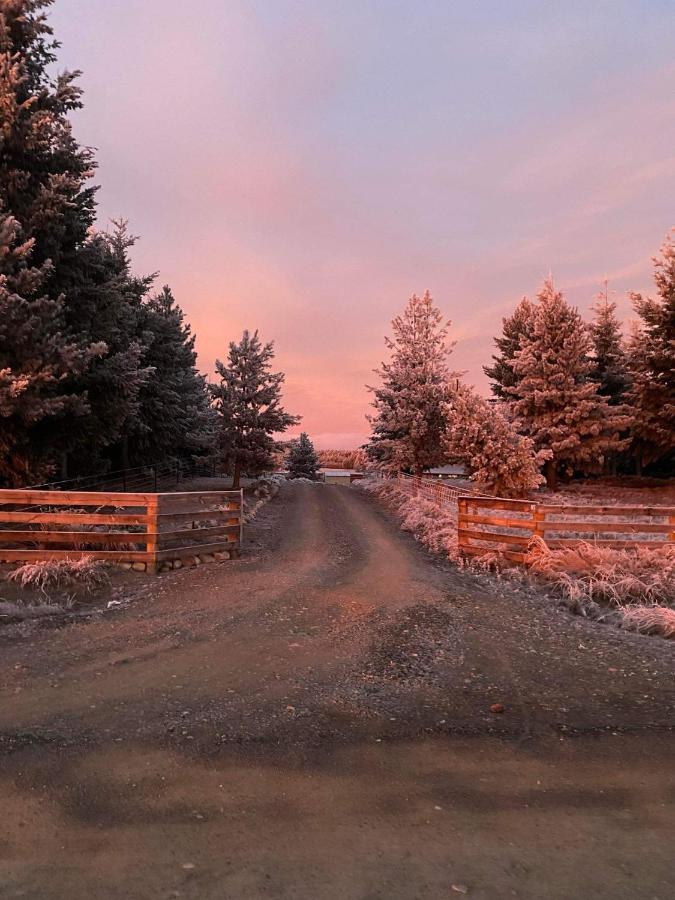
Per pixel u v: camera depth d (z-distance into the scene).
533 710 4.65
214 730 4.23
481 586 9.41
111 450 23.69
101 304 13.78
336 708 4.68
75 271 13.19
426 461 28.78
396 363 31.00
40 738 4.06
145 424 20.94
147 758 3.80
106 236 20.98
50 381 10.71
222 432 26.45
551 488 30.06
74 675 5.35
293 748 3.96
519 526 10.71
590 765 3.75
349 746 4.00
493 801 3.32
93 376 12.59
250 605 7.89
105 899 2.49
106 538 9.82
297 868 2.71
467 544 11.62
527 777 3.59
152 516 9.82
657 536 11.35
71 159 12.49
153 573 9.69
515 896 2.52
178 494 10.19
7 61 11.23
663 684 5.24
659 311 26.39
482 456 20.20
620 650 6.25
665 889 2.57
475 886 2.58
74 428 13.06
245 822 3.09
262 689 5.07
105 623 7.03
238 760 3.79
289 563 10.93
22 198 11.89
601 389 35.78
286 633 6.73
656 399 27.55
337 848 2.87
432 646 6.35
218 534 10.95
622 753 3.91
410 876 2.65
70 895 2.51
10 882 2.60
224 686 5.14
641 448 30.45
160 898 2.50
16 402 10.14
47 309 10.55
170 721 4.38
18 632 6.61
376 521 19.08
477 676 5.45
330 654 6.05
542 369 29.38
